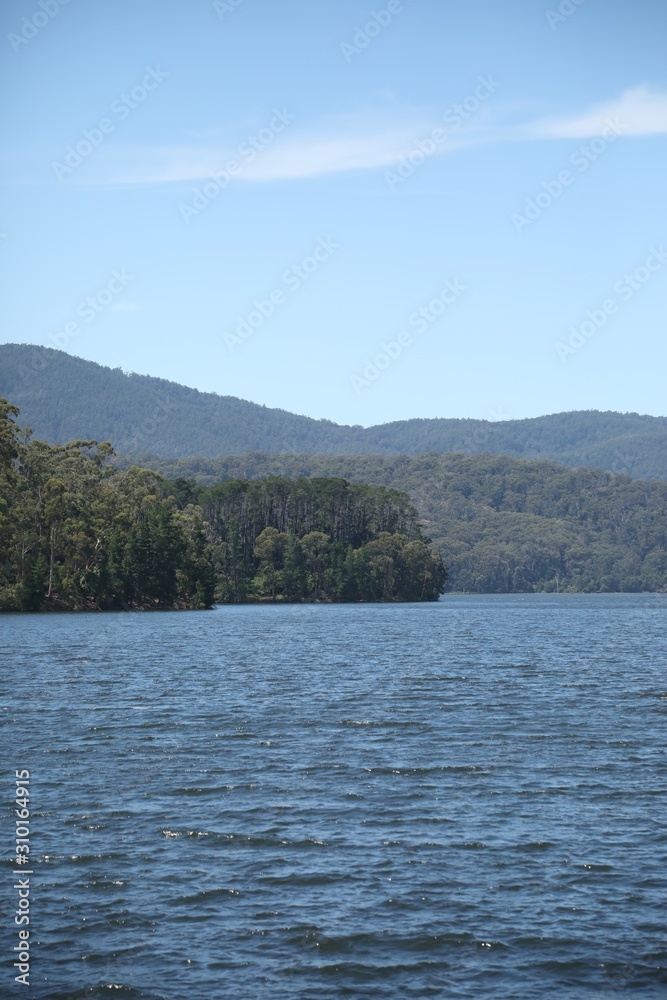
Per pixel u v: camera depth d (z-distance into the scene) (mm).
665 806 30094
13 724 44000
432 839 26984
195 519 192500
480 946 20828
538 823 28391
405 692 55312
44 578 152625
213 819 28750
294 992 19109
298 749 38344
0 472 155500
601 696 53562
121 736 41031
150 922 21906
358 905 22750
